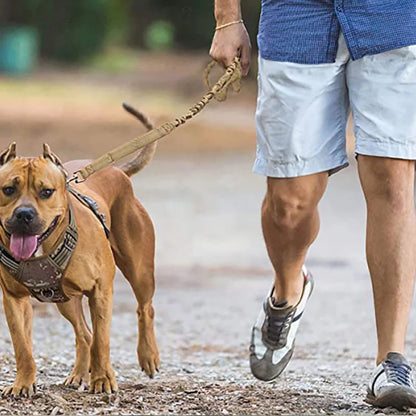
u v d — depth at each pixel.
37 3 78.06
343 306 16.06
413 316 14.84
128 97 60.69
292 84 8.71
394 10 8.48
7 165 8.27
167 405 8.39
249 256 20.86
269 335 9.44
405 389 8.16
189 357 12.43
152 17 107.31
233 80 9.19
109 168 10.08
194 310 15.87
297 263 9.29
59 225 8.38
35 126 44.53
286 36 8.70
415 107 8.51
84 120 47.88
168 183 31.19
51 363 11.35
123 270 10.26
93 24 80.94
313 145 8.77
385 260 8.57
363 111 8.59
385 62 8.52
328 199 28.67
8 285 8.65
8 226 8.09
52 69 77.12
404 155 8.50
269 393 9.06
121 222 10.02
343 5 8.55
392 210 8.59
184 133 45.50
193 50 108.75
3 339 12.71
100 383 8.84
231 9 9.25
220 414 8.05
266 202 9.15
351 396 9.10
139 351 10.42
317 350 12.87
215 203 27.61
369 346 13.15
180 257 20.59
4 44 71.19
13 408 8.20
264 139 8.91
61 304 9.98
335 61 8.70
